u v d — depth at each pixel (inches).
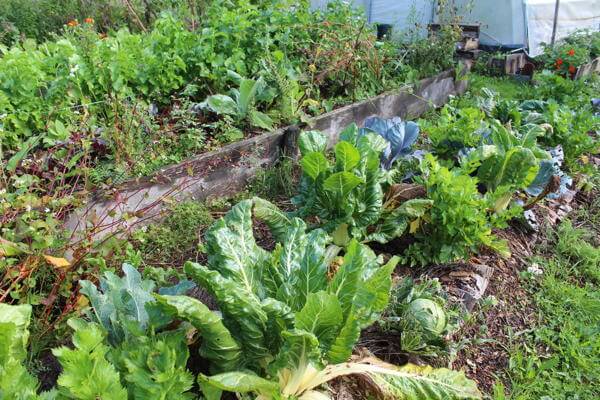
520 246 171.2
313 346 80.8
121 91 180.2
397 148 165.8
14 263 115.3
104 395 65.4
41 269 114.0
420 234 150.8
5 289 111.1
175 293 101.3
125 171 153.2
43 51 203.8
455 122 195.3
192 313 79.0
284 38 236.4
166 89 201.0
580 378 126.6
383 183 157.5
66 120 165.9
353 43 257.4
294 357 84.8
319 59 246.1
